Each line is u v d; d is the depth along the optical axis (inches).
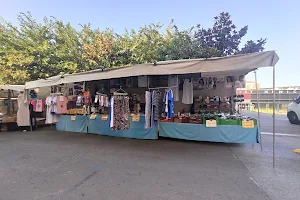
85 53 438.0
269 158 166.7
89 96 292.8
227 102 276.5
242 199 99.0
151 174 132.8
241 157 170.1
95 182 120.5
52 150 195.9
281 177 126.2
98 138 252.5
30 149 200.1
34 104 317.7
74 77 225.5
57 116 318.0
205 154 180.1
